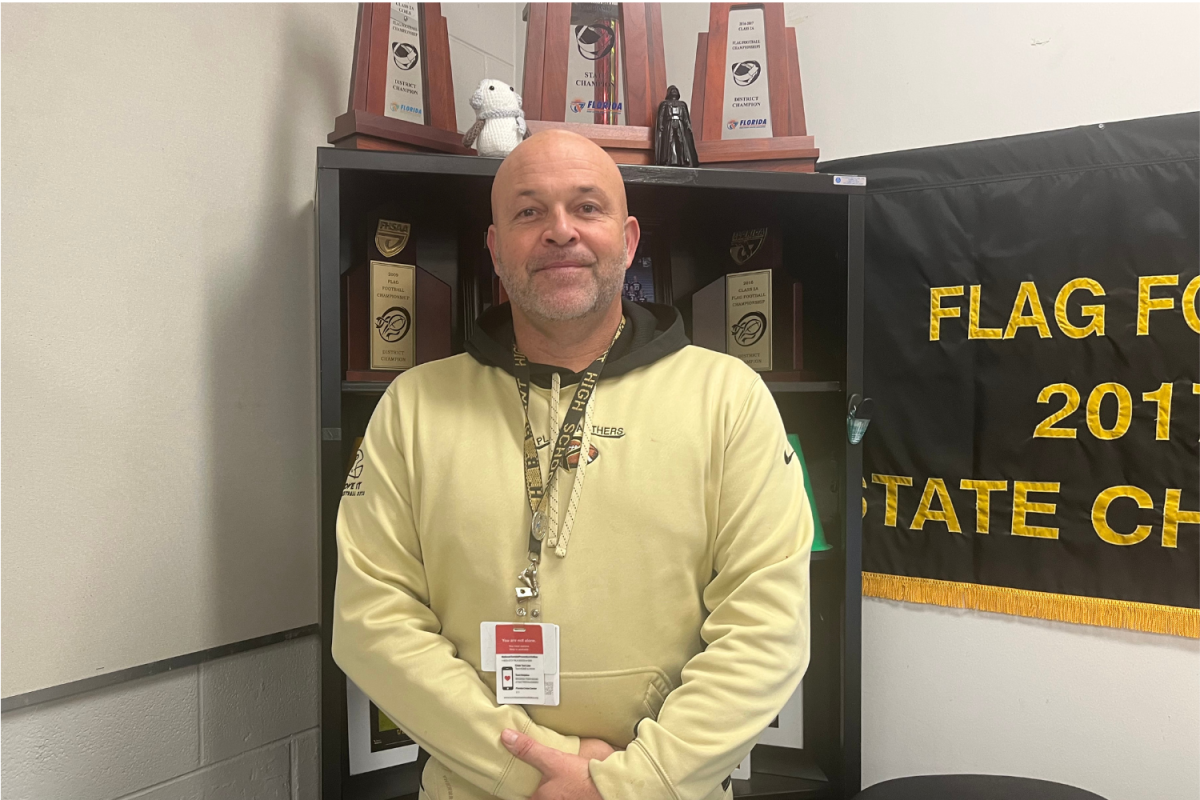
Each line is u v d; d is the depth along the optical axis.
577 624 0.89
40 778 1.04
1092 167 1.33
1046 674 1.39
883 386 1.51
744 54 1.36
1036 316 1.37
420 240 1.44
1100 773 1.35
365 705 1.30
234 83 1.27
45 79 1.04
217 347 1.25
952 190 1.44
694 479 0.92
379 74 1.23
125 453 1.13
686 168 1.20
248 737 1.29
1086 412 1.33
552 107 1.28
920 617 1.50
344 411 1.32
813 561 1.34
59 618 1.05
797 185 1.24
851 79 1.58
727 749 0.81
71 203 1.06
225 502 1.26
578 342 1.01
